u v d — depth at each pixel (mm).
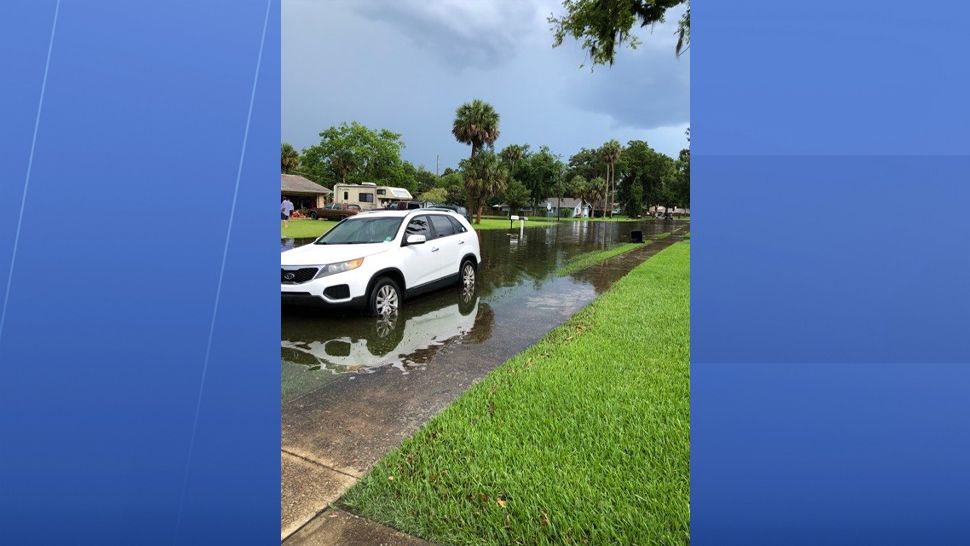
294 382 3574
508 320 5590
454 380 3615
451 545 1831
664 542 1804
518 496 2070
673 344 4227
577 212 71875
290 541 1841
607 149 65250
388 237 6066
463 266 7074
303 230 20734
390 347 4488
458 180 63406
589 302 6668
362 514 2002
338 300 5277
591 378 3408
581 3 8688
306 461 2428
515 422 2736
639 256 12922
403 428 2807
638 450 2412
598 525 1898
